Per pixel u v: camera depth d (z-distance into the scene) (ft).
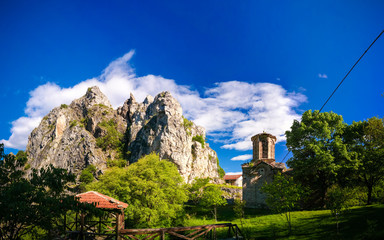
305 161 131.44
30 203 37.40
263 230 89.25
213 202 148.56
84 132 482.28
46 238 49.52
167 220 119.75
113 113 541.34
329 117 135.54
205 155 444.55
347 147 129.08
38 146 522.47
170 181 130.62
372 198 117.70
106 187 117.80
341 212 73.41
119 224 59.21
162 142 384.06
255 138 171.73
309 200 138.00
